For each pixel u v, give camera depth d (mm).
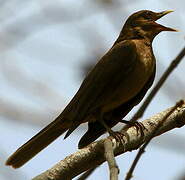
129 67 11070
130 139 8406
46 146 10000
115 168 6066
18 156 9695
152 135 7203
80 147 10008
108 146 7262
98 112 10633
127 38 12055
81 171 7852
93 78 10891
